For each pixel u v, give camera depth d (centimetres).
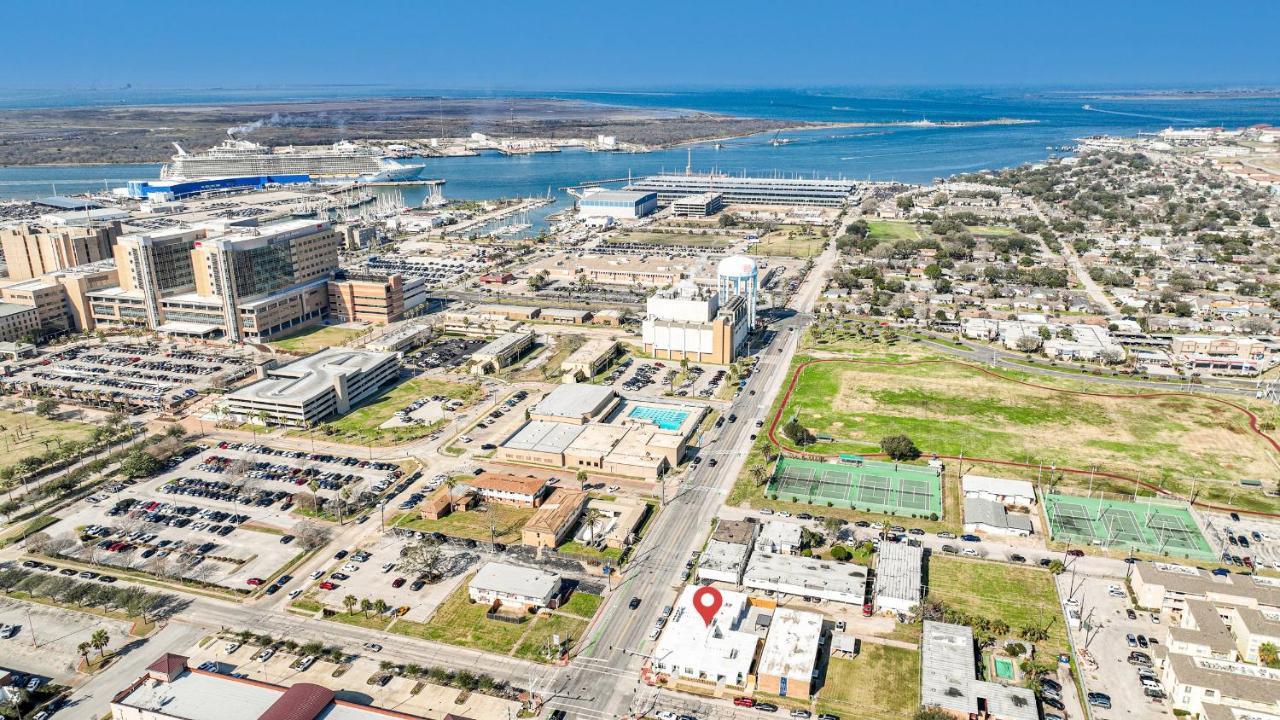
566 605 19988
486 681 17288
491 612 19638
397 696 17038
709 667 17462
